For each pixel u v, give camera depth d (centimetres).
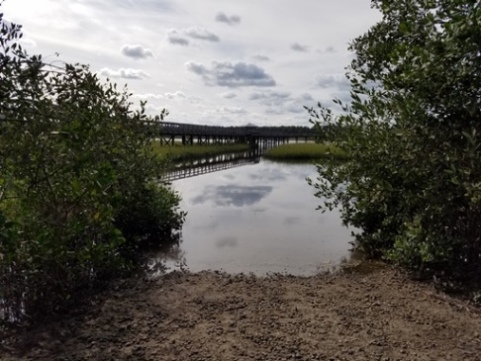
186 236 1098
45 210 591
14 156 506
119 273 763
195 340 484
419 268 732
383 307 578
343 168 877
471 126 623
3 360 437
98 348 466
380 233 910
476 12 562
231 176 2809
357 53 983
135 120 889
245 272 793
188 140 4947
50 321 545
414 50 632
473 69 579
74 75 537
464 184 569
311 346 466
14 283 543
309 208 1571
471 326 513
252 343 475
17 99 387
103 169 596
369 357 439
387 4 838
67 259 603
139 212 995
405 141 680
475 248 664
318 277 744
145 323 532
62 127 512
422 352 449
